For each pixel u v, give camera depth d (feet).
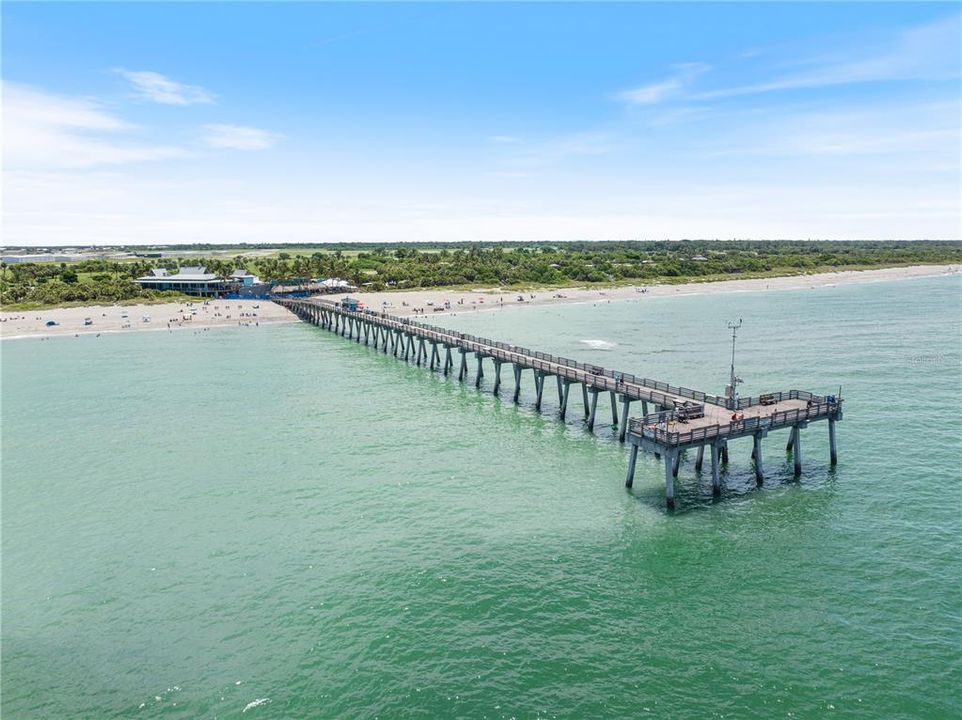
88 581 109.81
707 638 91.71
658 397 159.74
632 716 77.71
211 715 79.51
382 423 195.72
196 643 93.04
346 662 88.22
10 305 454.40
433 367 276.41
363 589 105.19
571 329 377.30
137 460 166.09
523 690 82.33
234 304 490.90
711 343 320.70
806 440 170.71
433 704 80.38
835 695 80.69
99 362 295.48
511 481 148.56
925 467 151.02
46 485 150.82
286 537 123.44
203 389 241.76
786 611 97.66
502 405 216.54
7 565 115.44
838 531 121.90
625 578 107.04
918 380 230.89
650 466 156.76
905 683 82.58
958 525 123.13
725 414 148.25
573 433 184.14
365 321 335.88
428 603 101.09
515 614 97.91
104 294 489.67
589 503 135.95
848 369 251.19
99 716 79.82
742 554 114.11
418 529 125.39
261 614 99.40
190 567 113.50
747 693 81.20
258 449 173.06
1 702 82.48
